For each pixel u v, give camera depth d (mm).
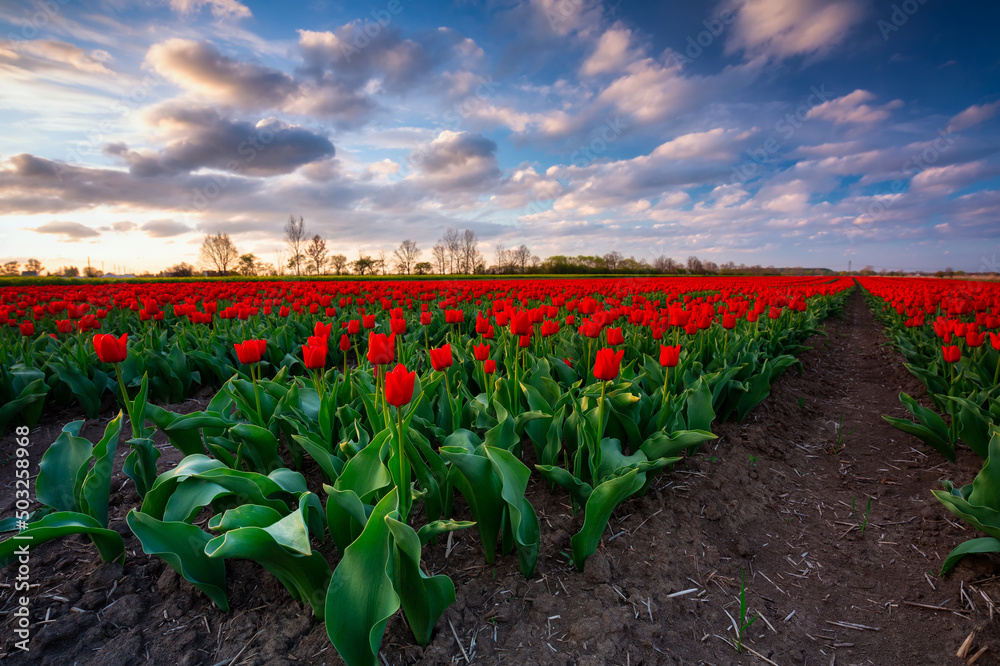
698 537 3162
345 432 3201
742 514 3529
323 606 2254
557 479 2824
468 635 2291
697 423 3875
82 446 2893
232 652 2174
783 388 6559
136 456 2928
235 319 9180
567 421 3500
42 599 2436
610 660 2193
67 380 4926
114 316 9352
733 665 2275
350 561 1851
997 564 2816
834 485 4230
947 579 2842
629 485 2586
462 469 2430
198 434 3248
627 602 2527
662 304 11656
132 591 2512
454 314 4867
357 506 2080
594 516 2576
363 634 1861
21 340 6492
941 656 2367
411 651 2158
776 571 3039
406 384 2131
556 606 2479
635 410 3525
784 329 8258
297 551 1736
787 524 3572
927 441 4230
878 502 3885
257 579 2562
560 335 6113
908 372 7688
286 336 6938
